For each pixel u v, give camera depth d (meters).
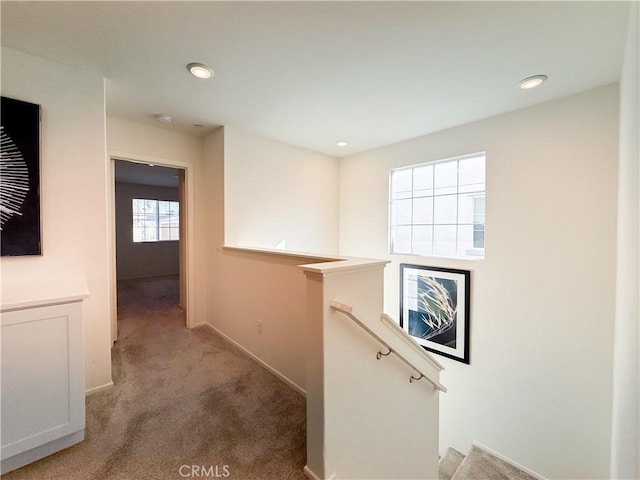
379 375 1.61
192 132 3.23
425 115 2.72
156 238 7.36
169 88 2.20
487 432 2.83
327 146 3.74
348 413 1.43
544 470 2.49
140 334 3.16
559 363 2.41
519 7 1.37
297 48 1.71
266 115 2.72
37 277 1.78
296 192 3.73
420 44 1.66
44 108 1.78
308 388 1.39
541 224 2.48
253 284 2.58
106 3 1.34
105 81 2.08
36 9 1.37
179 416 1.76
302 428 1.68
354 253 4.10
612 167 2.13
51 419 1.41
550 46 1.67
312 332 1.36
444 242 3.26
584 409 2.29
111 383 2.09
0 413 1.29
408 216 3.60
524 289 2.59
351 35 1.59
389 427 1.68
